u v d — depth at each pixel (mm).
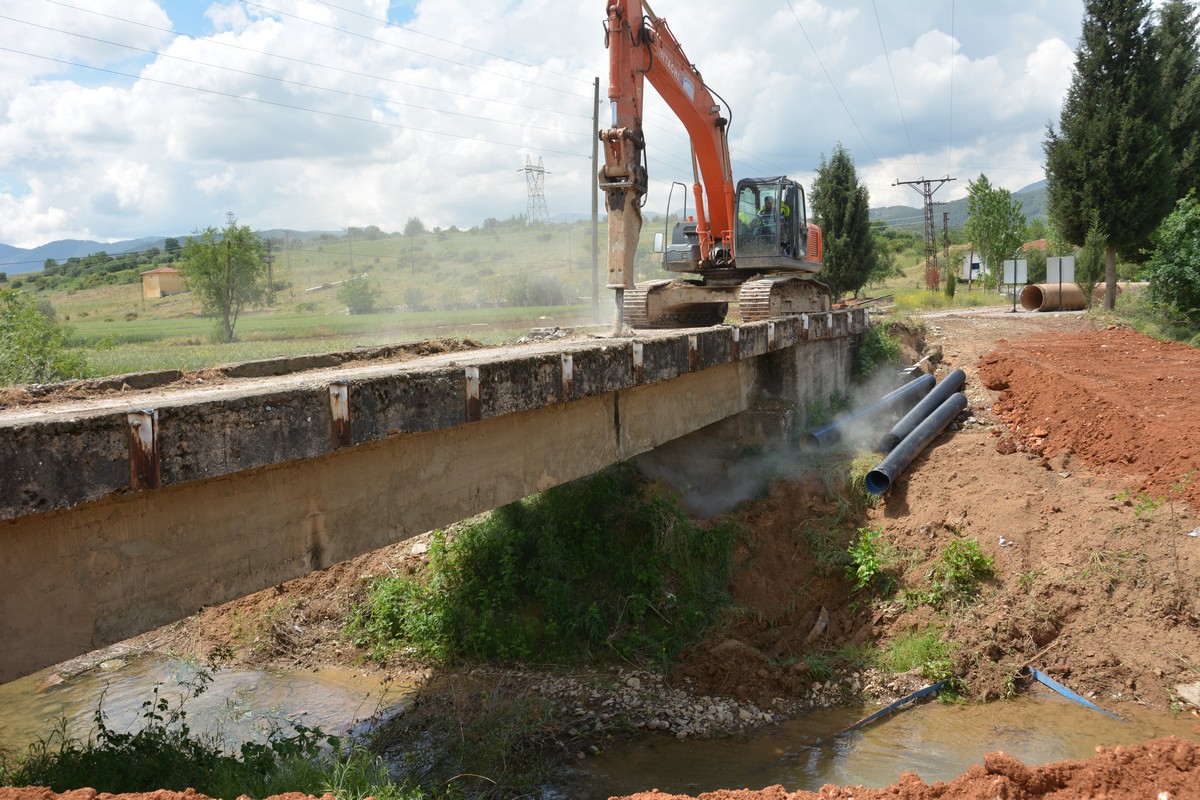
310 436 5031
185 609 4797
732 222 15539
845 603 9961
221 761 5941
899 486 11367
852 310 15977
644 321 15703
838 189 37281
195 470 4398
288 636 9617
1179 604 8547
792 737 7727
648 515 10469
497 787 6699
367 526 5941
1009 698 8266
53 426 3789
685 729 7801
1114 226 24578
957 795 3859
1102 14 24250
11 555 4016
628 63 12008
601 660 9148
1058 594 9047
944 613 9320
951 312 26078
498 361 6656
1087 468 11070
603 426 8773
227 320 38969
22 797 3611
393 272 96688
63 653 4246
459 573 9953
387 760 7047
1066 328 20312
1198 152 25312
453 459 6684
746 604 9961
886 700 8383
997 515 10188
